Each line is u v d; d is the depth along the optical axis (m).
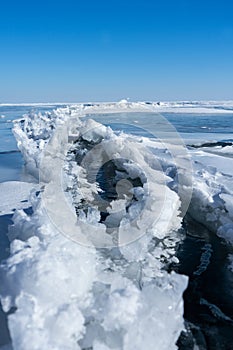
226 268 6.23
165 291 3.35
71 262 3.51
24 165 14.44
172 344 3.35
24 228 5.05
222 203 7.63
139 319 3.12
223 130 32.69
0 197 8.76
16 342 2.77
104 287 3.57
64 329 2.90
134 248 5.52
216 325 4.82
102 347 3.05
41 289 3.10
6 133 30.78
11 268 3.34
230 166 11.85
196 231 7.68
